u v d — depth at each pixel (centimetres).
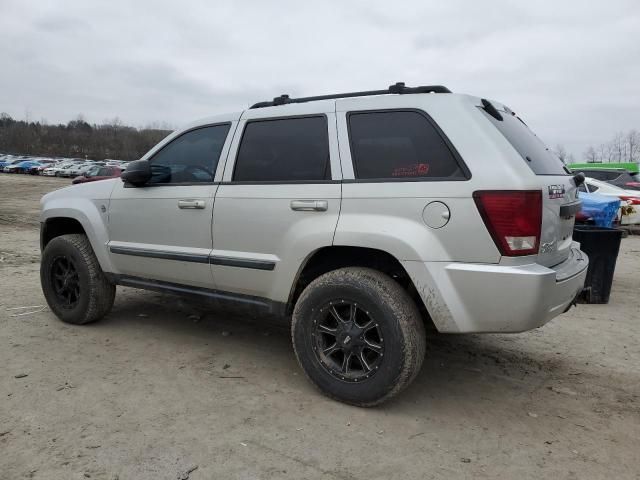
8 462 259
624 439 299
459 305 293
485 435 300
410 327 305
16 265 778
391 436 295
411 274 301
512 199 281
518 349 448
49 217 491
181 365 391
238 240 372
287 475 256
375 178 321
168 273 414
